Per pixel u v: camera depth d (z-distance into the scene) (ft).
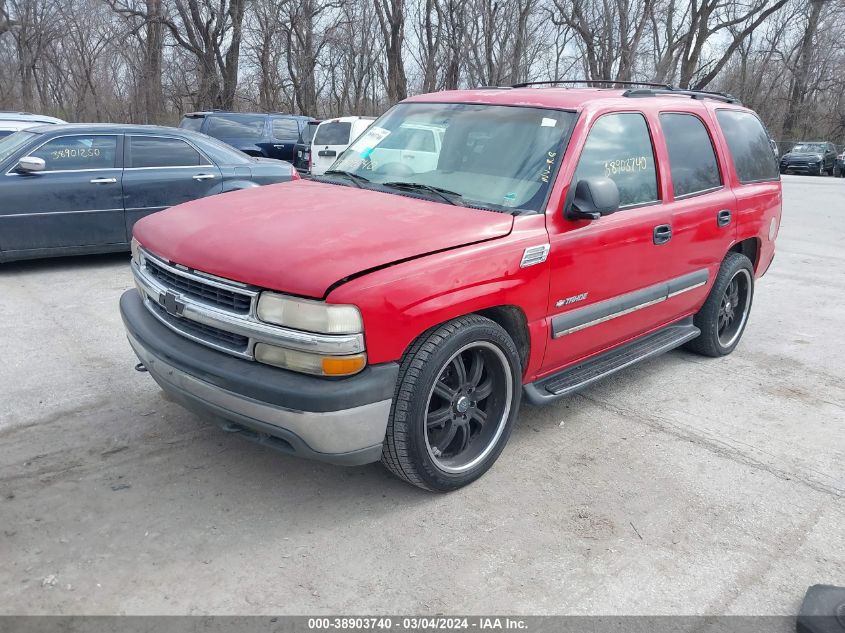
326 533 10.19
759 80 155.94
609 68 97.19
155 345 10.74
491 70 90.99
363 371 9.57
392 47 98.63
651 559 10.02
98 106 97.66
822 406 15.64
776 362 18.42
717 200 16.15
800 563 10.09
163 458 12.00
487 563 9.73
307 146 47.91
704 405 15.43
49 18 97.35
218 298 10.10
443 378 10.98
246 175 27.61
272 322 9.48
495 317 11.69
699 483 12.12
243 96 94.58
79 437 12.57
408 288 9.69
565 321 12.43
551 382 13.16
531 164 12.44
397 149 14.08
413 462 10.43
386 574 9.41
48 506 10.48
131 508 10.54
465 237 10.62
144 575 9.14
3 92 105.09
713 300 17.35
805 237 39.11
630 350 15.07
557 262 11.92
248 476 11.58
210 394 9.94
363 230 10.41
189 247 10.59
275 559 9.59
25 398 14.02
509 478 11.98
